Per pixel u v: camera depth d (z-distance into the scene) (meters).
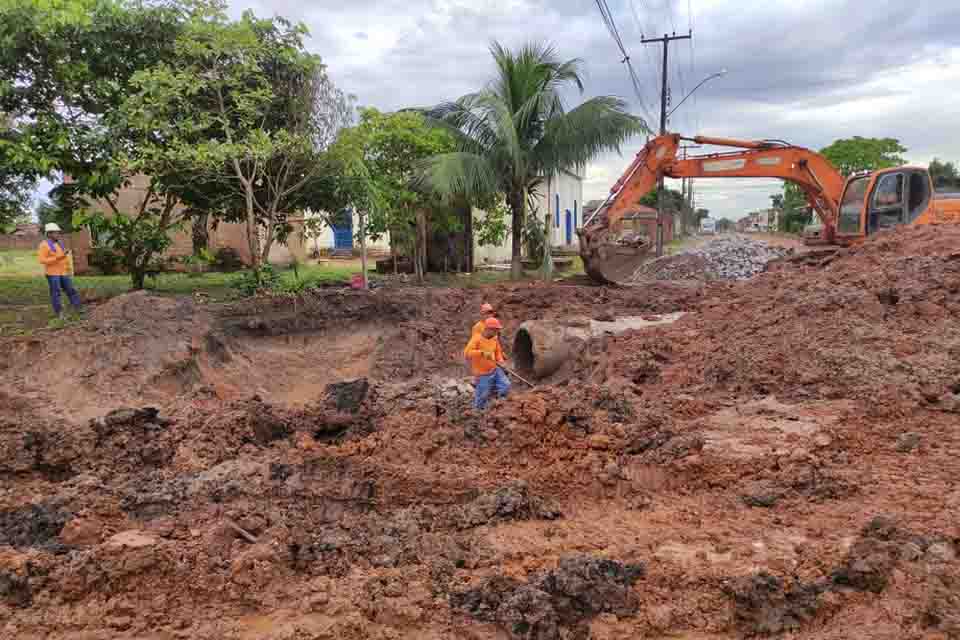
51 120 12.84
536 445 5.85
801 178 16.50
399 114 17.78
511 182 19.59
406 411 6.67
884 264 9.84
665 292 15.05
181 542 4.47
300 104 14.30
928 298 8.45
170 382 9.10
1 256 24.70
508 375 11.13
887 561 3.87
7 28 12.24
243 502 5.23
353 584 4.12
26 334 10.00
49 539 4.66
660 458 5.60
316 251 26.45
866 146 49.22
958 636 3.39
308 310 12.43
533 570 4.21
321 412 6.89
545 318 12.49
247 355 11.19
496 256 26.70
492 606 3.89
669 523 4.84
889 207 14.09
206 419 6.52
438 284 18.47
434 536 4.66
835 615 3.67
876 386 7.07
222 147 12.51
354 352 12.18
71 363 8.84
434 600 3.95
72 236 20.39
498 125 18.02
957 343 7.54
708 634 3.68
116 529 4.78
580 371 10.26
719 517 4.88
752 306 10.09
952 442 5.96
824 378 7.46
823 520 4.65
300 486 5.43
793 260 13.98
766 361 8.05
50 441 6.05
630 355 9.39
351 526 4.91
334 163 14.26
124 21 13.27
